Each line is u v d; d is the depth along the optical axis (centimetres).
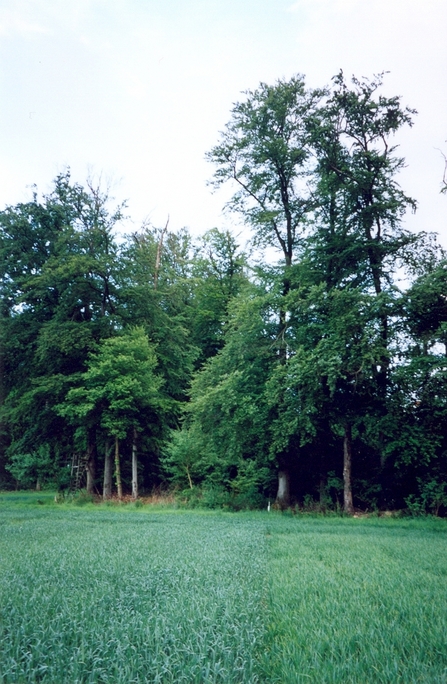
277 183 3231
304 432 2689
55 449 4028
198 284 4597
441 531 2141
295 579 995
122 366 3350
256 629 644
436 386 2498
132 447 3744
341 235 3055
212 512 2997
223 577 993
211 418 3112
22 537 1705
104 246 3788
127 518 2550
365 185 2969
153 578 972
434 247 2889
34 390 3388
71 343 3409
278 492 3153
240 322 3102
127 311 3872
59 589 870
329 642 608
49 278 3450
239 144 3108
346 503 2809
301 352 2672
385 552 1439
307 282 3019
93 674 512
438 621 688
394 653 573
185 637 613
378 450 3067
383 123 2938
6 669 525
